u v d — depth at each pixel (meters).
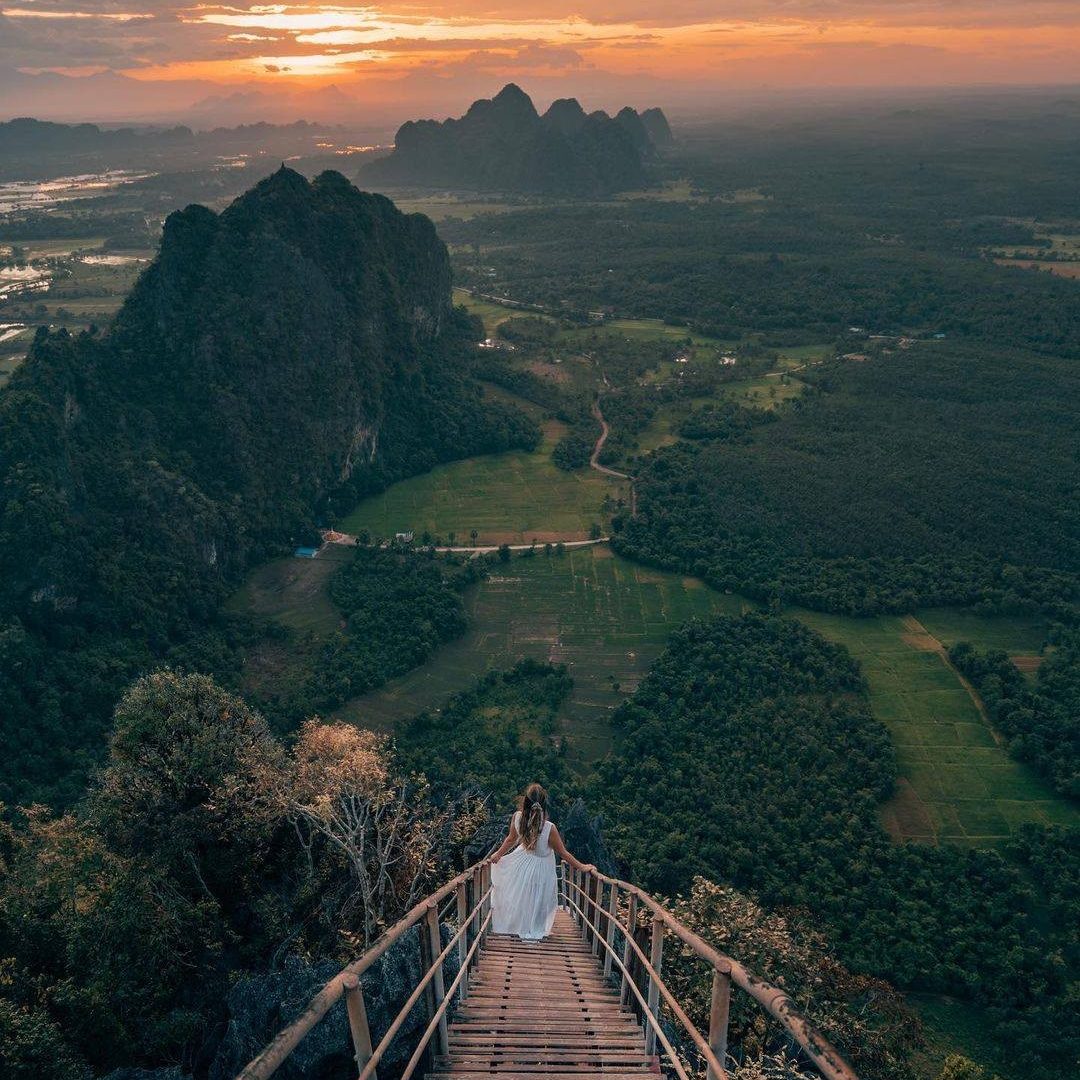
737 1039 21.88
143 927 19.39
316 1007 5.07
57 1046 15.16
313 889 23.97
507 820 31.98
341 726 28.50
